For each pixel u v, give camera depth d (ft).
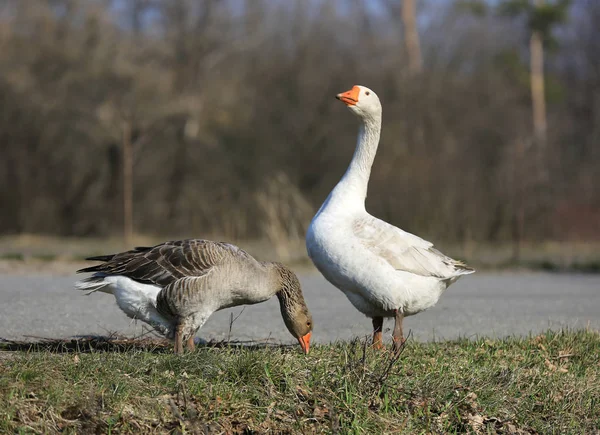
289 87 126.52
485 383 23.13
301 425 20.22
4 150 108.88
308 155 123.54
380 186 102.01
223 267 24.17
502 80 136.15
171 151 117.80
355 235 26.05
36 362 20.90
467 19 149.79
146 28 127.75
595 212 115.14
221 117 122.42
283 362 22.59
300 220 73.87
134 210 112.88
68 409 19.26
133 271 24.18
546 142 118.83
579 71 166.09
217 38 128.88
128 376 20.86
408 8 140.36
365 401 21.30
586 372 25.57
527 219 108.88
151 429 19.26
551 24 146.41
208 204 114.11
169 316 24.44
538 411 22.70
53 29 113.09
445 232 100.89
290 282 25.86
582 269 70.90
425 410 21.43
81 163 111.75
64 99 110.63
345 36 133.49
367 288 25.96
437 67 134.92
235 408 20.45
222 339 29.30
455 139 117.50
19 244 84.99
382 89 122.72
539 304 44.01
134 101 113.19
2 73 107.45
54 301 38.11
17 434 18.26
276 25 134.00
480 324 35.88
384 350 25.48
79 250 72.95
